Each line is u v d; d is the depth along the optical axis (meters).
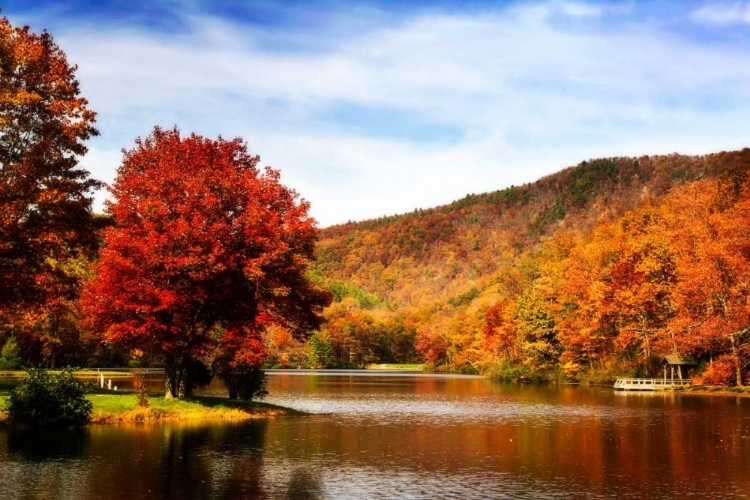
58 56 30.25
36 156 28.67
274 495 18.31
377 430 33.34
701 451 26.72
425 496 18.47
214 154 36.81
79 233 31.02
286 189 38.34
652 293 78.94
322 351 175.88
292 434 30.81
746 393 62.97
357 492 18.89
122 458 23.16
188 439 27.95
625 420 38.94
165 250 33.31
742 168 110.06
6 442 26.27
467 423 37.09
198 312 37.56
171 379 38.53
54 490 18.31
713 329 65.69
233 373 43.25
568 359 91.00
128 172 35.47
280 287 36.38
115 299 32.59
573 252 109.31
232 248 34.97
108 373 86.75
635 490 19.36
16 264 29.38
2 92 27.94
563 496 18.59
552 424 36.72
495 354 120.19
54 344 76.94
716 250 67.69
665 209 105.88
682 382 72.00
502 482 20.44
